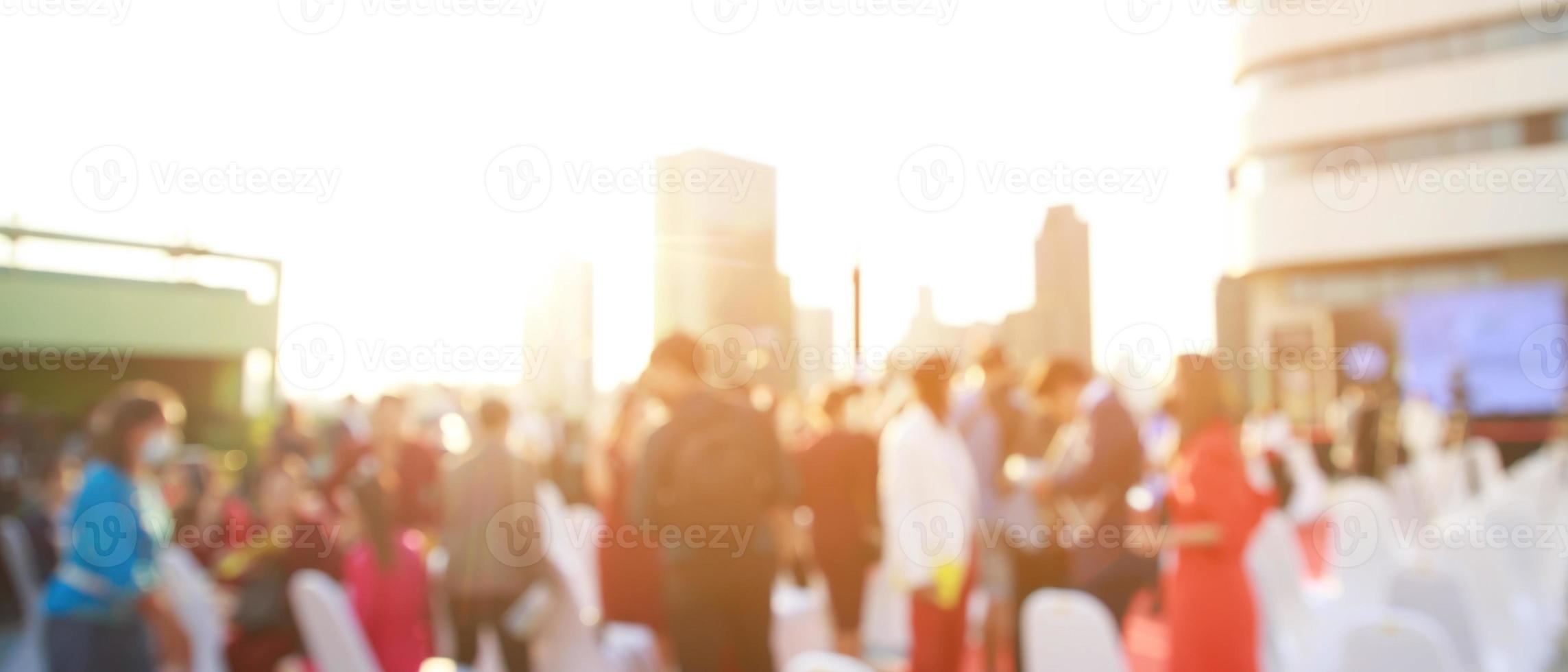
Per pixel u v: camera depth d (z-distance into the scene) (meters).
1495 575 3.75
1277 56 21.48
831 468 4.54
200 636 3.70
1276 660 3.65
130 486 3.00
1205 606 3.19
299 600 3.04
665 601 3.35
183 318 9.12
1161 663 4.62
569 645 3.63
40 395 8.78
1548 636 4.43
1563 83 18.16
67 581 2.91
